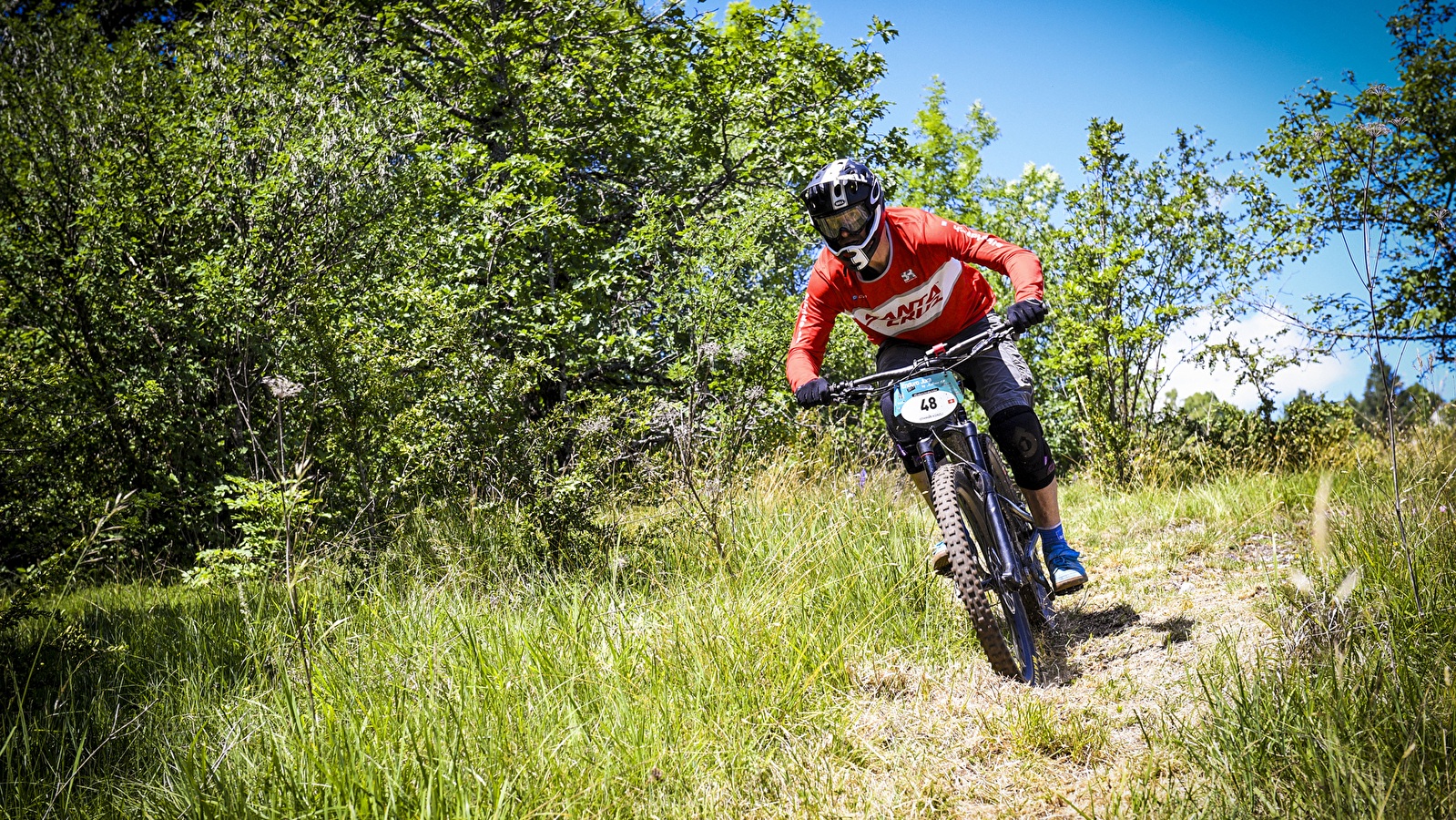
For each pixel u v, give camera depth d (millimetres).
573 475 5160
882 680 3156
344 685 2996
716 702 2814
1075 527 5965
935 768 2496
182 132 8594
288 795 2227
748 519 4852
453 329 5598
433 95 10906
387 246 8383
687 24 12281
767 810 2332
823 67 12812
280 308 7172
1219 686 2596
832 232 3291
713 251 9750
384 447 5648
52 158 8312
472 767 2334
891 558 4148
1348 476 5824
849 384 3393
